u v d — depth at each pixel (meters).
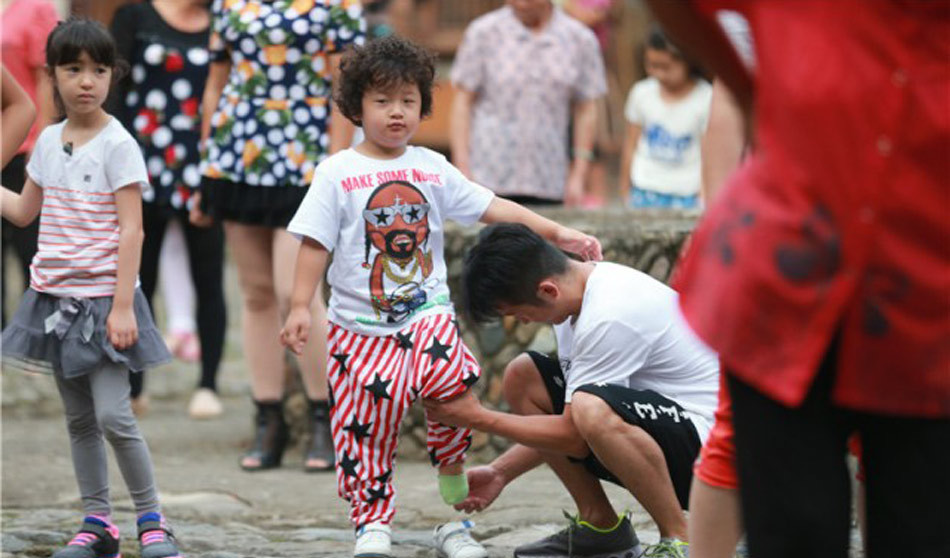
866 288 6.93
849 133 6.93
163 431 19.22
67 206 11.69
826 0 7.02
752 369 7.07
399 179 11.70
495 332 16.44
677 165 21.70
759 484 7.26
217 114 15.69
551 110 19.69
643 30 35.16
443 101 36.19
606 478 11.34
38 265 11.73
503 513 13.67
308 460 16.28
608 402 10.69
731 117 11.22
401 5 39.06
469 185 12.02
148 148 18.22
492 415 11.16
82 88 11.52
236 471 16.45
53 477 16.16
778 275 6.99
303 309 11.69
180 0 18.34
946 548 7.14
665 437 10.80
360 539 11.52
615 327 10.89
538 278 11.00
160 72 18.22
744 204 7.19
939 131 6.88
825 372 7.11
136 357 11.74
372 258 11.62
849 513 7.30
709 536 8.84
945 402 6.95
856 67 6.94
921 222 6.91
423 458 16.75
